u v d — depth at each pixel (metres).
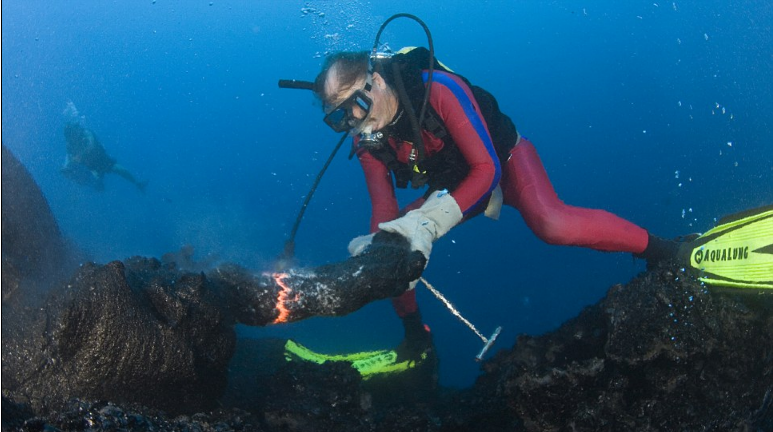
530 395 2.78
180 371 2.17
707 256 2.94
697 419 2.65
